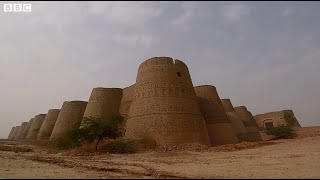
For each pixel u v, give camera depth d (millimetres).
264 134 36875
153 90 24062
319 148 16297
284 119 41781
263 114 44594
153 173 9828
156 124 22406
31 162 13734
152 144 21703
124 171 10438
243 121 39625
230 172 9750
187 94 24500
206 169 10766
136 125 23734
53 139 34688
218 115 29172
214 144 27438
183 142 21703
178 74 25281
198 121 23812
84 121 23312
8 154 19391
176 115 22656
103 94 31906
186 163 13133
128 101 30625
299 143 19688
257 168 10656
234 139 28500
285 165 11148
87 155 18844
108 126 22078
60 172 9516
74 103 38406
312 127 38594
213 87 30953
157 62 25266
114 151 20266
